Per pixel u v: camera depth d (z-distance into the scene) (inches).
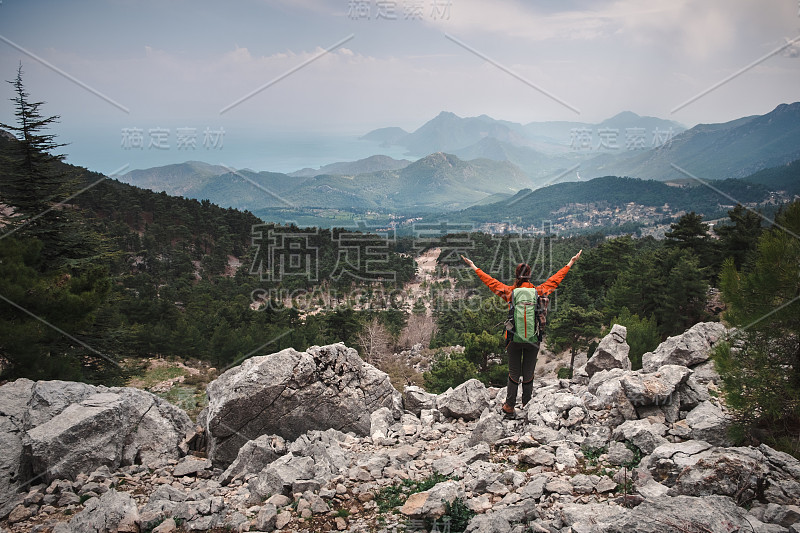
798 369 261.6
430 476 262.5
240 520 215.3
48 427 292.8
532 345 270.2
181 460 332.8
